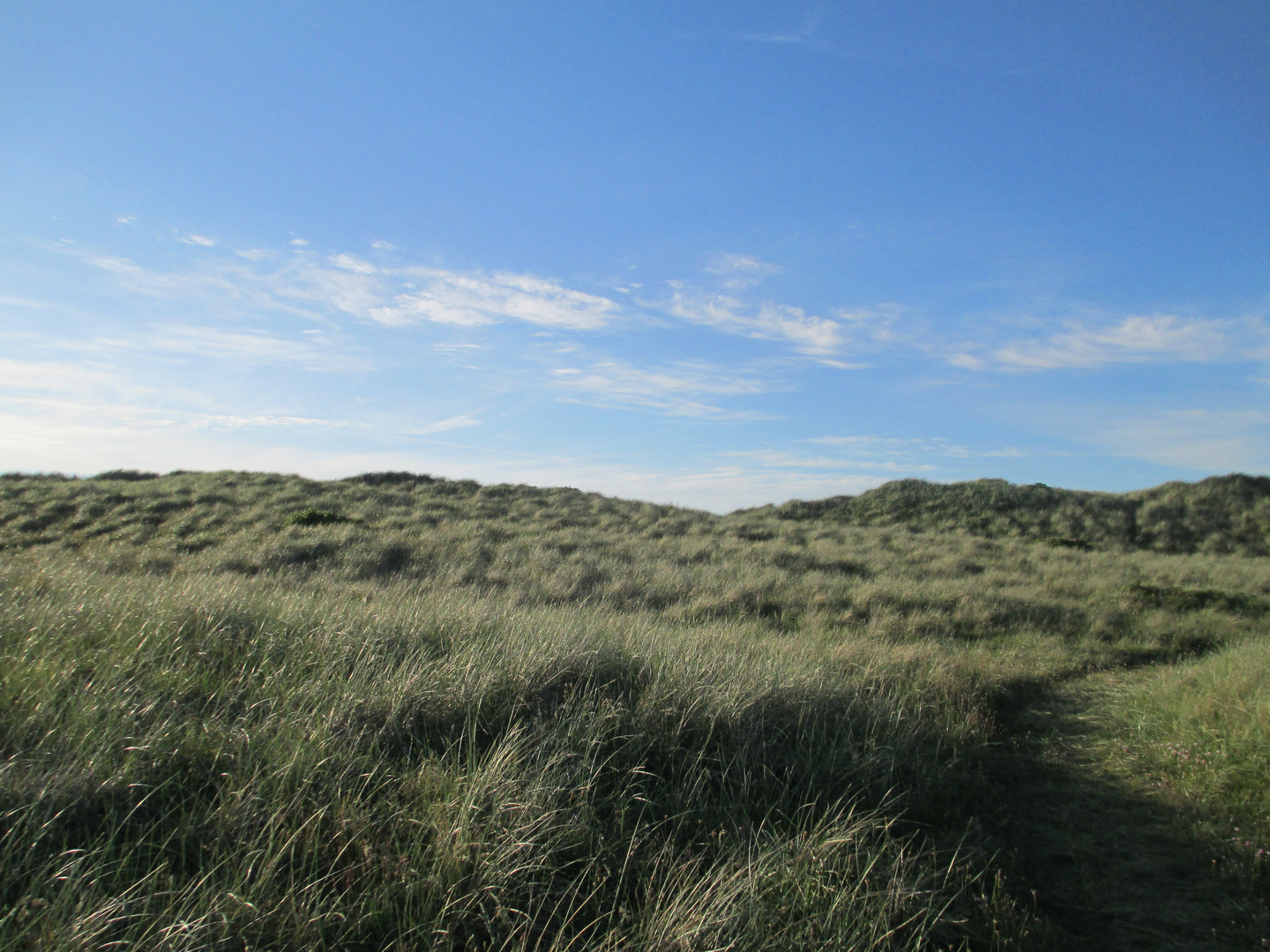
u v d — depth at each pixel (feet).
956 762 17.10
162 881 8.54
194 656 15.03
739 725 15.25
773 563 57.88
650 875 10.46
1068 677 29.25
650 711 14.94
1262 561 84.89
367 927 8.52
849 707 17.62
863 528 93.66
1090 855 13.44
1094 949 10.45
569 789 11.82
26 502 69.46
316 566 46.57
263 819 9.61
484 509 86.07
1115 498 118.73
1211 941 10.68
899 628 35.70
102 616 16.60
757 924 9.39
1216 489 114.62
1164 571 63.77
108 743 10.51
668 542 66.90
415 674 14.39
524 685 15.07
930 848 13.05
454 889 9.07
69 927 7.27
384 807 10.47
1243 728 17.85
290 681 14.15
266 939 8.01
